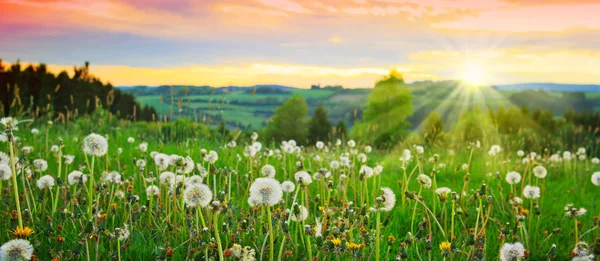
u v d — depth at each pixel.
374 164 9.14
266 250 3.90
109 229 4.53
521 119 41.81
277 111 48.41
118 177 4.90
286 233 3.74
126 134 10.77
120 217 4.90
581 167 10.12
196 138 9.38
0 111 10.97
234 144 7.96
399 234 5.07
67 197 4.37
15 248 2.84
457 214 5.27
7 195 4.51
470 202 6.14
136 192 5.87
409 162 9.56
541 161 10.27
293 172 7.03
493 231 5.14
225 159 7.68
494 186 7.68
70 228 4.39
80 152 8.38
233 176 6.83
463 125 23.41
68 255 3.71
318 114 51.47
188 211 4.29
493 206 6.10
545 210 6.30
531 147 13.53
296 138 47.94
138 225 4.57
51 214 4.64
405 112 42.06
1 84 41.97
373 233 4.18
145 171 6.17
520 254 3.35
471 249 3.85
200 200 3.36
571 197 7.38
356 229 4.30
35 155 7.79
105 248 4.04
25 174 5.24
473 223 5.41
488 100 46.53
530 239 5.06
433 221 5.26
